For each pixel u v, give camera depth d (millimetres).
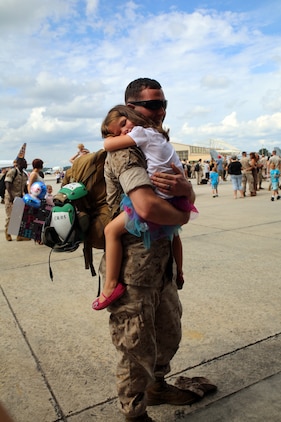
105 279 1871
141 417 1953
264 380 2424
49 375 2576
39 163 7363
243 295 3850
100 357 2781
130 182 1646
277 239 6316
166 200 1740
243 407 2189
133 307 1800
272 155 16641
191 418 2121
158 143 1722
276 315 3348
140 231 1754
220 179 26422
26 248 6582
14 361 2762
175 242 2123
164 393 2199
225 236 6750
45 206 5973
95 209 2051
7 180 7152
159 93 1830
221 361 2656
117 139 1701
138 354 1831
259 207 10578
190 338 2994
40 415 2191
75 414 2191
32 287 4383
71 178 2107
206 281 4324
